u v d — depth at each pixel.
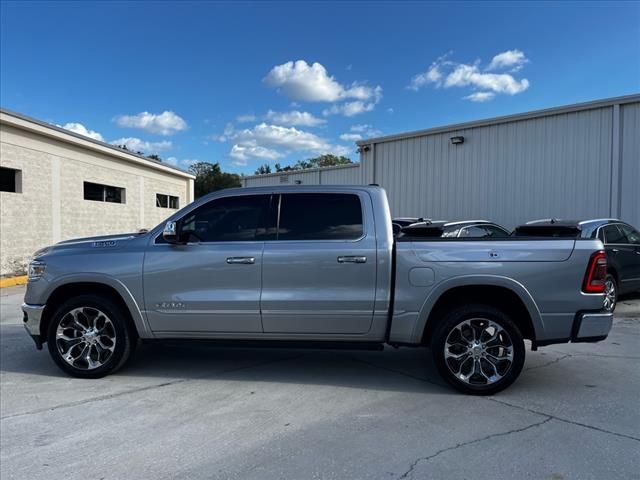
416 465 3.22
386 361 5.75
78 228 17.06
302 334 4.79
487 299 4.74
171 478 3.07
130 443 3.55
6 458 3.34
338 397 4.52
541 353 6.06
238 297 4.78
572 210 12.62
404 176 16.34
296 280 4.71
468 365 4.58
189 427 3.83
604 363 5.62
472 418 4.01
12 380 5.05
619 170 11.85
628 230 9.29
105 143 18.25
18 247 14.20
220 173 68.75
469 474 3.11
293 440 3.59
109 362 5.01
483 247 4.51
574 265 4.41
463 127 14.76
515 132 13.70
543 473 3.12
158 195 24.02
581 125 12.47
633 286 8.97
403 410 4.19
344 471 3.14
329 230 4.80
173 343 5.02
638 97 11.50
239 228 4.94
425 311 4.56
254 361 5.73
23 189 14.34
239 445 3.52
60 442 3.58
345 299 4.66
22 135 14.30
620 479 3.04
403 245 4.61
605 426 3.85
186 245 4.92
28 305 5.12
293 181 27.25
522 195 13.55
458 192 14.94
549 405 4.30
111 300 5.07
